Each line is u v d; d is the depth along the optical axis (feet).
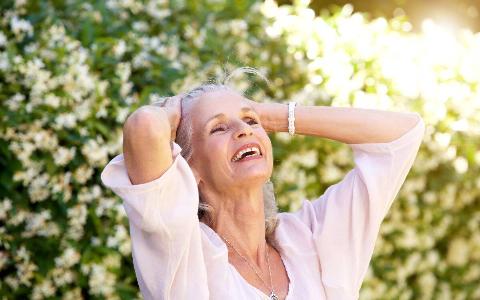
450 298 23.12
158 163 8.41
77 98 15.99
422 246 22.12
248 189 9.64
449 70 23.16
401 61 22.39
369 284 20.81
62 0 18.38
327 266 10.18
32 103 15.80
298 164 19.39
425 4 37.76
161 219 8.47
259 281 9.78
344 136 10.34
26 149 15.49
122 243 16.10
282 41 21.21
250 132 9.63
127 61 17.93
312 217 10.58
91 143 15.88
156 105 10.28
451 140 22.39
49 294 15.90
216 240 9.61
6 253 15.88
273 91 20.53
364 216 10.25
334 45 21.94
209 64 19.03
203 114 9.79
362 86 21.86
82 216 15.89
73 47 16.57
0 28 17.03
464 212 23.39
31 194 15.75
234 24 20.10
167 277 8.66
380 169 10.23
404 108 21.66
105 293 16.05
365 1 37.35
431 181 22.47
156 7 19.21
